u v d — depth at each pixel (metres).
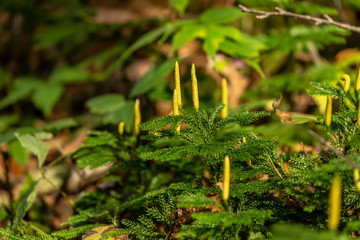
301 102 0.92
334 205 0.54
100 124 1.06
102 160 0.66
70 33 1.27
